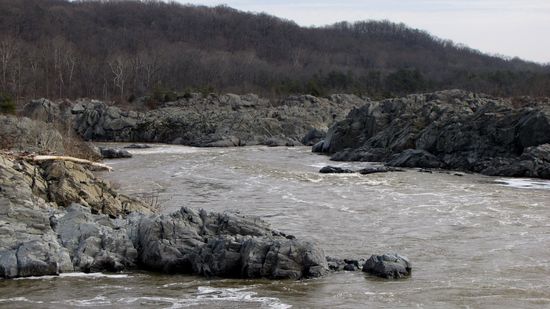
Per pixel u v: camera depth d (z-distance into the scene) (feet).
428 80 586.04
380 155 267.80
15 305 86.17
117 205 130.21
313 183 197.36
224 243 101.14
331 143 303.07
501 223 138.82
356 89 502.38
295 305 86.99
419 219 143.43
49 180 128.77
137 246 106.63
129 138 372.79
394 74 546.26
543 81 445.78
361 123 304.30
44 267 98.84
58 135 245.86
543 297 90.99
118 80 468.34
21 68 460.96
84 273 100.73
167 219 106.83
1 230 103.19
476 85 534.78
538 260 110.11
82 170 137.80
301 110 394.93
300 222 141.18
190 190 183.62
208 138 349.61
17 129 235.20
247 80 549.95
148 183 196.03
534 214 147.95
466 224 138.10
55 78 469.57
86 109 379.14
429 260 110.42
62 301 87.97
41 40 580.30
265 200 167.84
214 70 558.56
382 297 90.43
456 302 88.74
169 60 560.61
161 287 94.38
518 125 235.20
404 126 277.85
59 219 110.83
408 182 199.11
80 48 584.81
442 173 221.66
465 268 105.50
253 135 357.41
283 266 98.78
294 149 325.01
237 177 209.26
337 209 155.43
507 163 220.64
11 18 627.87
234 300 88.79
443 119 263.29
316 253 101.55
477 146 239.71
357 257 112.27
